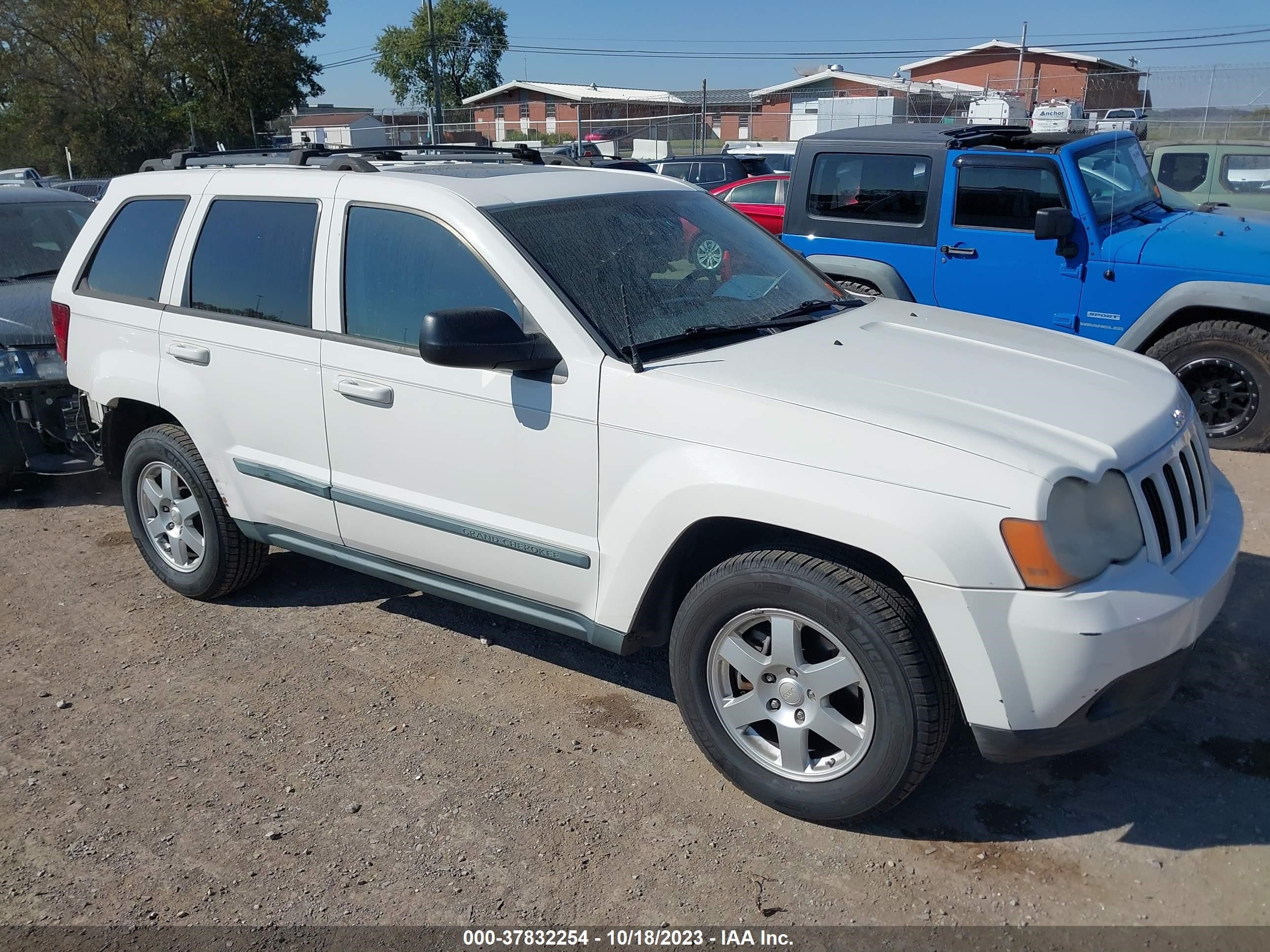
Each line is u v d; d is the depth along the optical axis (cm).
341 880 294
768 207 1412
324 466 398
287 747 360
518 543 345
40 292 646
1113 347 385
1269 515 537
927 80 5662
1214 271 624
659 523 309
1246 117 1903
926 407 294
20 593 495
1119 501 277
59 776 347
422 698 390
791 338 351
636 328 336
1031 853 297
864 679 285
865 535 273
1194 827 306
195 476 446
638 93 6216
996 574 261
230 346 417
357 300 380
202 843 312
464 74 7075
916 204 734
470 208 354
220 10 4734
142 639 444
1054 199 674
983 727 272
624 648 336
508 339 317
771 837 307
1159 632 268
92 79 4691
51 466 602
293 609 471
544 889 289
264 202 415
